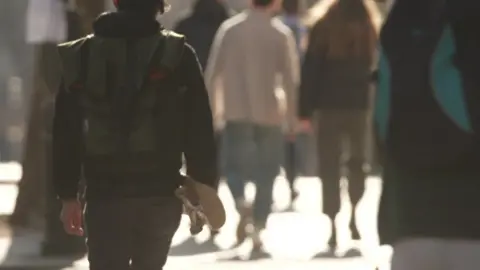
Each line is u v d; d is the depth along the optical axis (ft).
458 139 28.32
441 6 28.94
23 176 80.69
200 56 86.63
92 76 36.88
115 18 37.35
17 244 77.51
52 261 71.46
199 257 76.18
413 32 29.19
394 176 29.22
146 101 36.76
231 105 77.92
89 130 36.96
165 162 36.88
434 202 28.58
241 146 78.23
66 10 72.28
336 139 79.25
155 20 37.65
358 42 77.92
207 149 37.06
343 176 105.29
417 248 28.73
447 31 28.73
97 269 37.32
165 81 36.88
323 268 71.36
